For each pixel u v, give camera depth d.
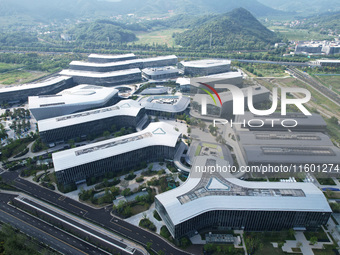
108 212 196.38
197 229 178.75
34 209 198.75
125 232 179.88
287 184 191.38
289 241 172.50
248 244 168.25
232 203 174.75
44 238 175.25
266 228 180.62
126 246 170.00
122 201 196.62
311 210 170.50
